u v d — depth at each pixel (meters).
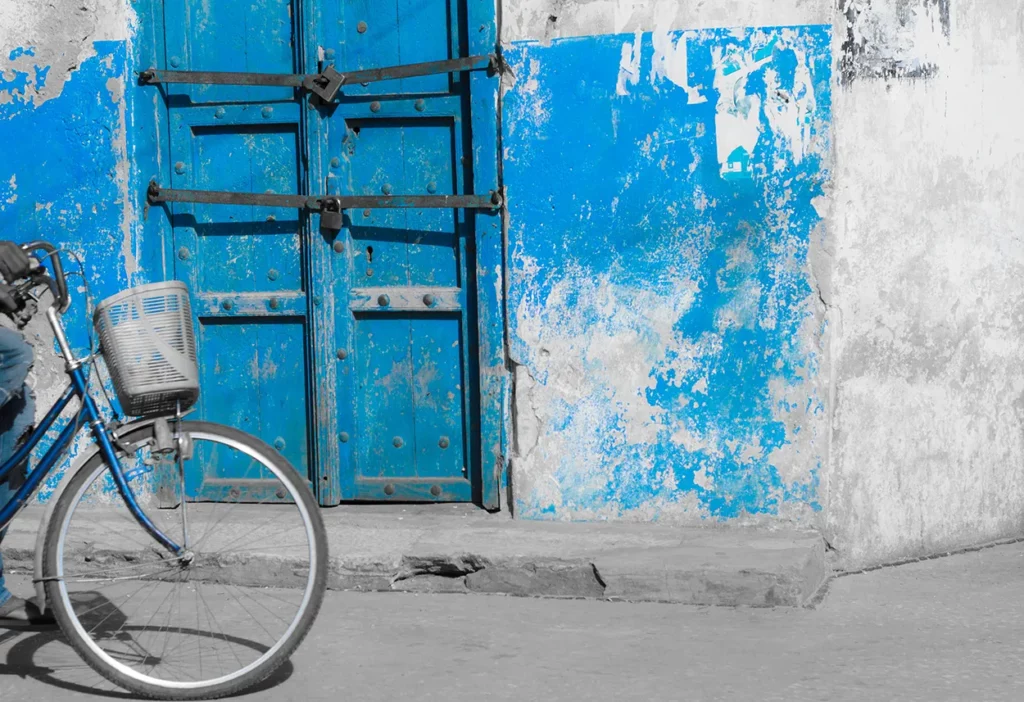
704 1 5.16
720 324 5.27
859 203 5.19
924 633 4.45
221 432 3.85
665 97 5.23
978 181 5.54
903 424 5.39
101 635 4.28
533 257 5.41
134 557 5.00
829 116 5.09
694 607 4.79
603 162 5.31
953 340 5.50
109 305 3.69
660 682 3.95
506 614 4.74
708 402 5.31
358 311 5.68
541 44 5.32
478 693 3.88
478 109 5.44
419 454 5.71
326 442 5.71
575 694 3.86
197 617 4.60
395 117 5.59
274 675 4.07
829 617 4.65
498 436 5.58
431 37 5.53
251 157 5.76
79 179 5.75
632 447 5.39
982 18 5.51
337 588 5.07
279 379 5.79
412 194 5.60
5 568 5.36
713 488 5.34
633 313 5.34
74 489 3.86
